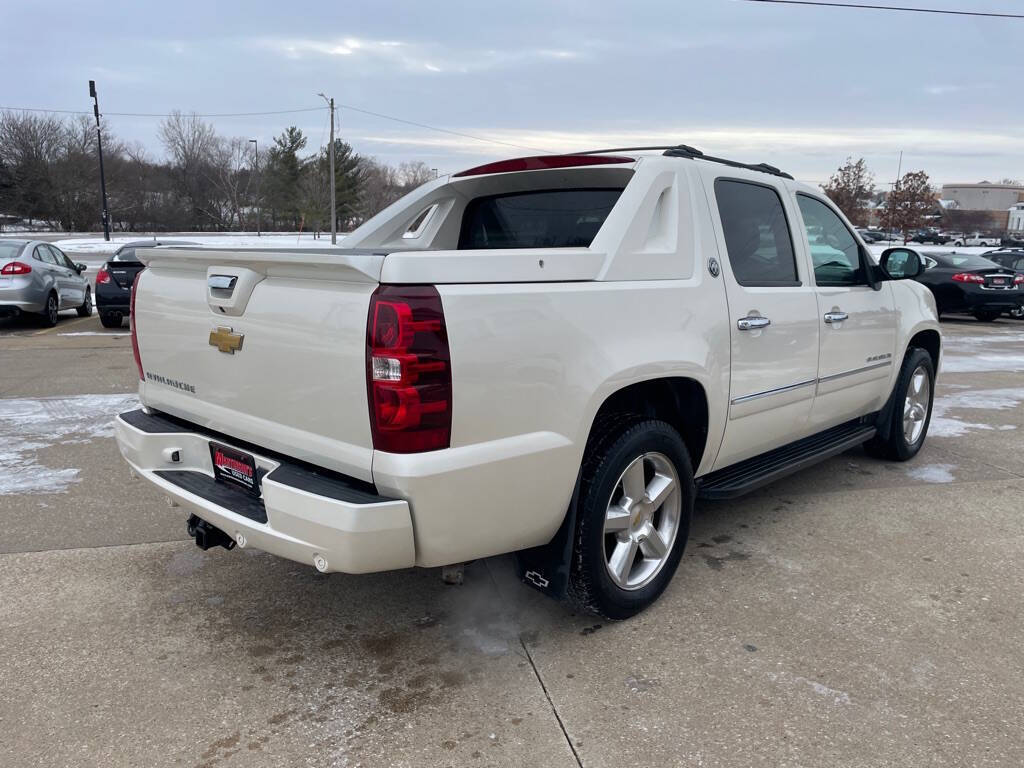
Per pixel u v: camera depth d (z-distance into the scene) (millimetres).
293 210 72000
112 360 9617
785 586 3639
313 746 2488
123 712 2650
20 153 67875
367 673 2906
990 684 2855
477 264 2557
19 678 2842
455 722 2615
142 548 4008
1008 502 4840
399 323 2359
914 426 5695
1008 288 16469
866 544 4152
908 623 3299
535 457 2705
